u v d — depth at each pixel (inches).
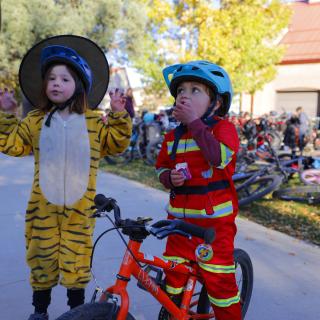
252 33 595.5
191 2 578.9
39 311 104.7
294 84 964.0
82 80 103.1
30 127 103.2
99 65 116.6
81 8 802.2
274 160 329.1
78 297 103.0
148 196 269.9
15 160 422.0
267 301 132.6
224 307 91.1
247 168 362.9
